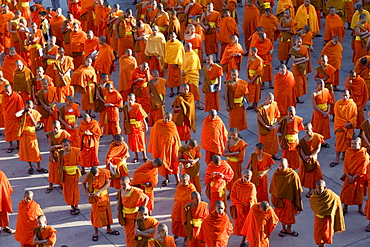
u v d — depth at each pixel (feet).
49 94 107.65
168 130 94.89
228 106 106.11
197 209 77.25
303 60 116.67
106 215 85.56
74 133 103.55
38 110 111.55
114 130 108.78
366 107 118.52
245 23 137.69
